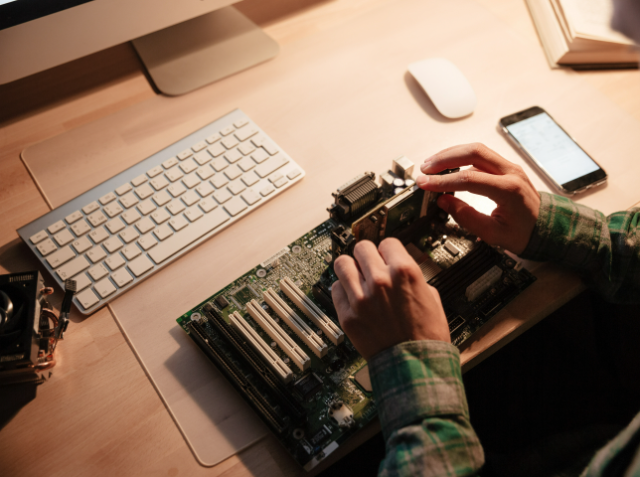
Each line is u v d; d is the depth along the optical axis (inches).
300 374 38.6
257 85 56.3
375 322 34.5
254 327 41.0
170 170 48.4
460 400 32.6
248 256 45.2
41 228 44.6
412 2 64.7
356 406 37.3
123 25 48.2
